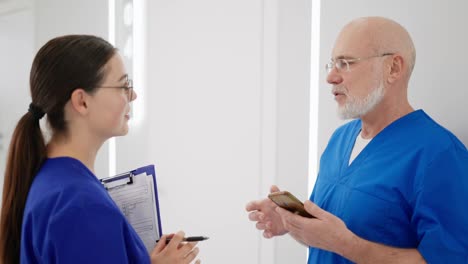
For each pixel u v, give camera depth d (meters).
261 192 2.02
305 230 1.10
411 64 1.25
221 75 2.15
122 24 2.56
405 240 1.15
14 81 3.14
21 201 0.99
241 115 2.08
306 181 1.86
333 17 1.71
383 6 1.54
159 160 2.43
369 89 1.22
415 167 1.14
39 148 0.99
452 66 1.36
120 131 1.05
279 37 1.91
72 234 0.87
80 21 2.79
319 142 1.79
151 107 2.46
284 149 1.93
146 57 2.46
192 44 2.25
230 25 2.10
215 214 2.21
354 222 1.18
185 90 2.30
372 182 1.19
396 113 1.26
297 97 1.87
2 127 3.23
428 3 1.42
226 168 2.15
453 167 1.10
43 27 2.98
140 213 1.12
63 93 0.97
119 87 1.03
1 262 1.01
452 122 1.36
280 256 1.96
